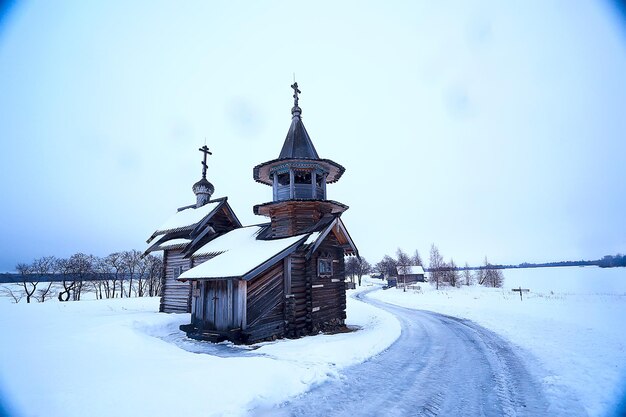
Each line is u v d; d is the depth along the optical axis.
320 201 16.05
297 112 18.89
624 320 15.30
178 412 5.18
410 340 12.51
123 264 60.22
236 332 12.09
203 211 21.62
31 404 5.07
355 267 95.75
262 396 6.18
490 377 7.70
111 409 5.07
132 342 10.49
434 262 73.81
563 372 7.71
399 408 5.95
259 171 18.06
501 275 77.25
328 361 8.90
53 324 13.77
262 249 14.74
